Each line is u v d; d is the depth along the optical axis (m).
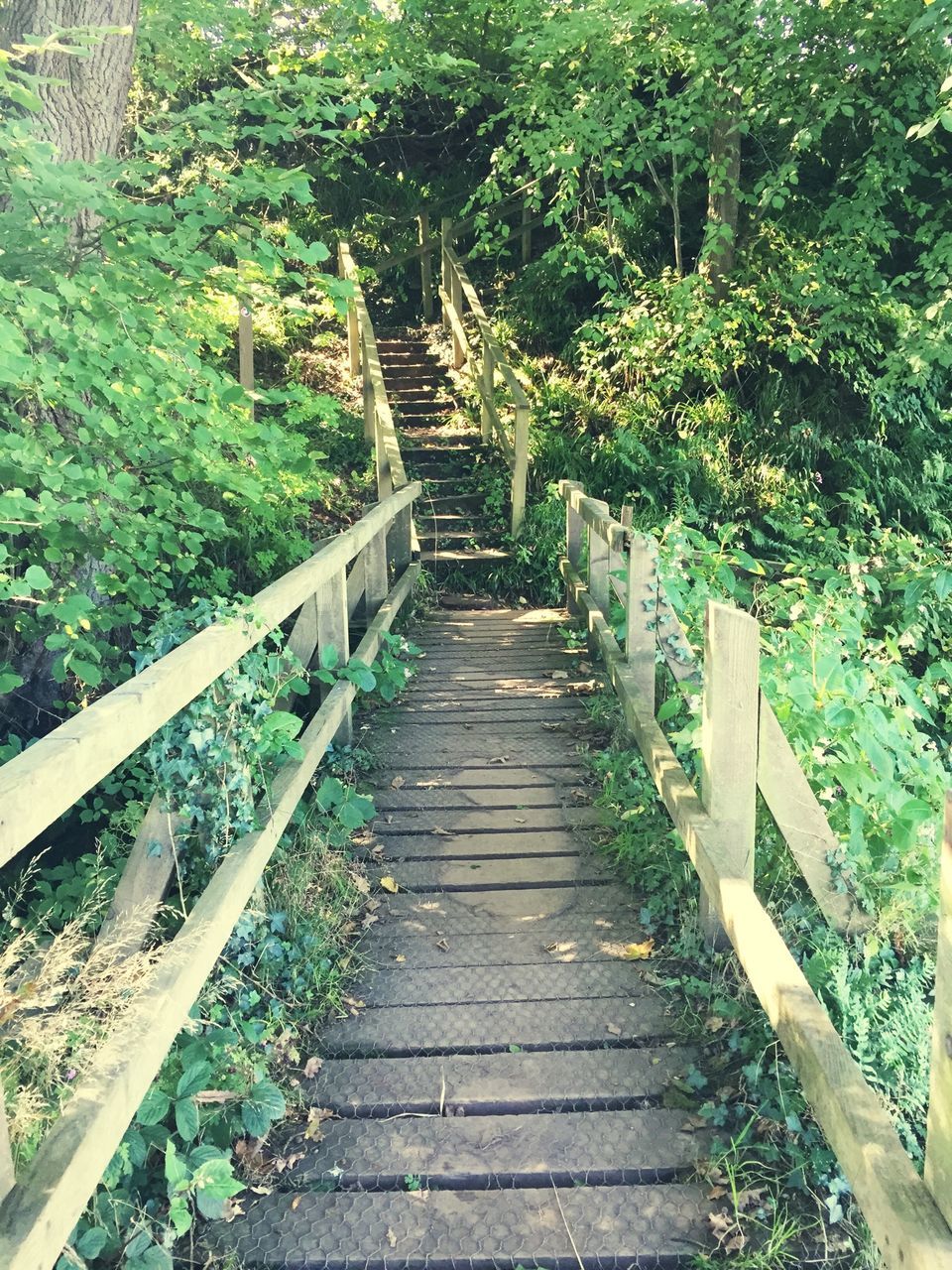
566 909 3.51
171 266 3.96
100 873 3.21
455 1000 3.01
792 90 8.69
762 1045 2.67
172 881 2.96
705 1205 2.26
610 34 8.51
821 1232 2.15
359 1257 2.13
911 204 8.77
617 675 4.66
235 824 2.81
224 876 2.58
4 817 1.42
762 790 2.90
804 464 9.51
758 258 9.88
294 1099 2.59
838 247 9.06
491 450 10.38
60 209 3.46
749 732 2.79
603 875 3.73
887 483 9.35
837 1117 1.81
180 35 6.11
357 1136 2.48
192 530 5.36
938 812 3.18
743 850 2.84
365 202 14.41
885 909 2.85
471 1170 2.36
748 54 8.21
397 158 14.07
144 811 3.41
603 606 6.45
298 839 3.66
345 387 11.61
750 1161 2.32
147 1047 1.93
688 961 3.12
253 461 4.43
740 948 2.40
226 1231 2.20
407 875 3.75
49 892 3.53
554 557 8.66
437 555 8.81
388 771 4.67
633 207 10.84
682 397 10.07
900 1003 2.59
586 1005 2.96
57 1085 2.05
